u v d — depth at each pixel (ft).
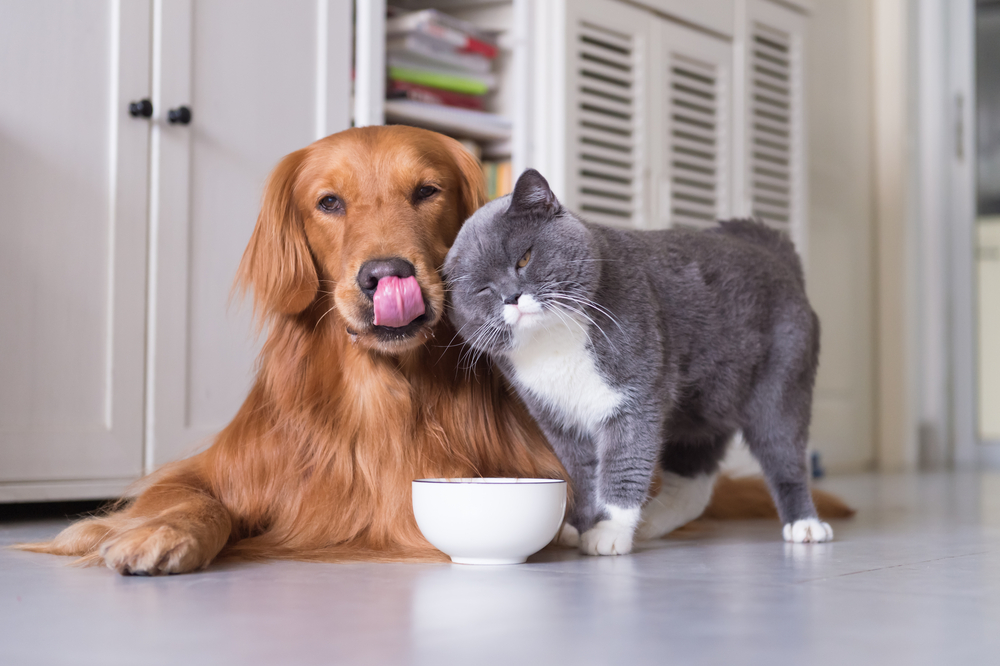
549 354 4.83
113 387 7.57
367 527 5.12
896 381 15.42
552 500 4.57
